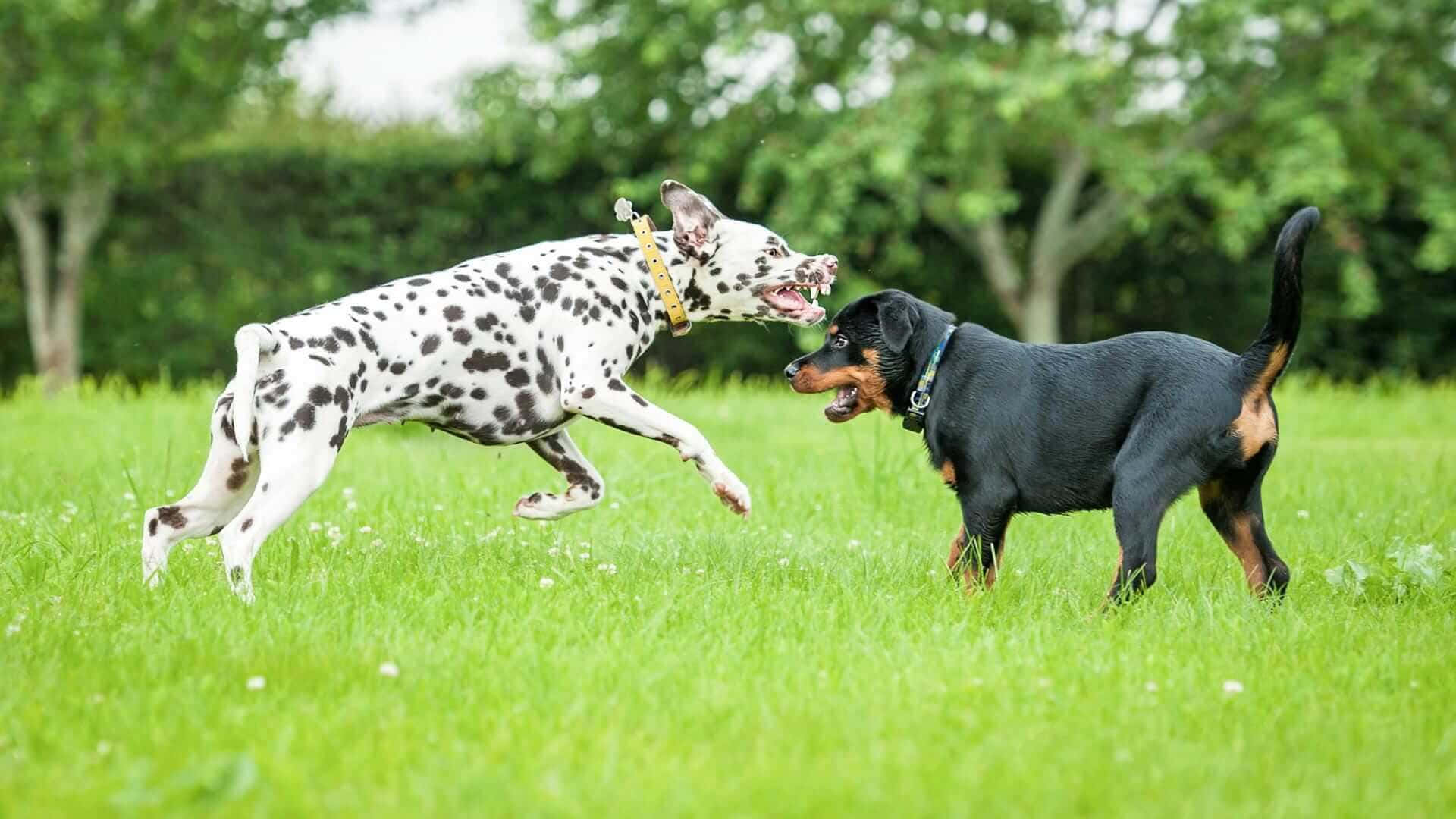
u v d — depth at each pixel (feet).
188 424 43.98
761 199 77.25
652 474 34.68
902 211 73.56
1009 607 21.33
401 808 13.03
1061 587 23.36
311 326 20.81
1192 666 17.76
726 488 22.97
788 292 24.30
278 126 91.25
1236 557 23.11
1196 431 20.58
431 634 19.01
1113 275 81.10
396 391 21.74
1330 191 67.97
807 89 76.59
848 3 70.23
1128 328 82.07
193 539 24.47
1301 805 13.24
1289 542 27.17
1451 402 56.90
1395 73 76.13
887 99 70.49
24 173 70.38
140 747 14.47
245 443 19.83
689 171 74.59
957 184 73.26
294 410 20.36
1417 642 19.31
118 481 33.55
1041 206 80.94
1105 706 16.20
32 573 22.33
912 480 33.81
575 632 19.03
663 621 19.66
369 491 32.30
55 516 29.01
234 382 20.84
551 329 22.71
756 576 23.36
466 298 22.20
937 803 13.14
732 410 51.60
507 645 18.11
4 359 82.23
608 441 40.65
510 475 34.50
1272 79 75.77
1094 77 67.26
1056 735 15.26
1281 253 20.03
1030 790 13.52
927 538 27.99
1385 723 15.78
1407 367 79.41
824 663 17.83
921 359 23.09
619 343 23.08
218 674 16.80
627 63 77.05
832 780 13.65
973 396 22.34
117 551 24.23
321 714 15.61
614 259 23.41
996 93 69.51
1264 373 20.49
